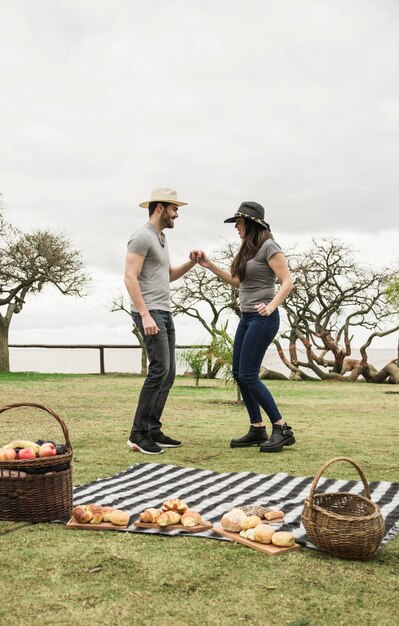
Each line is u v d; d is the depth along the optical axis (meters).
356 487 3.86
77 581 2.36
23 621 2.03
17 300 22.80
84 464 4.64
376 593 2.28
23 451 3.19
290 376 19.91
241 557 2.63
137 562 2.56
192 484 3.93
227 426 7.01
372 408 9.64
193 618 2.07
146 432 5.21
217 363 10.14
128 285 5.24
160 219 5.50
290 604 2.18
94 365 21.73
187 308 20.33
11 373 20.81
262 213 5.47
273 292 5.53
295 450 5.31
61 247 22.17
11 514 3.11
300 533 2.92
